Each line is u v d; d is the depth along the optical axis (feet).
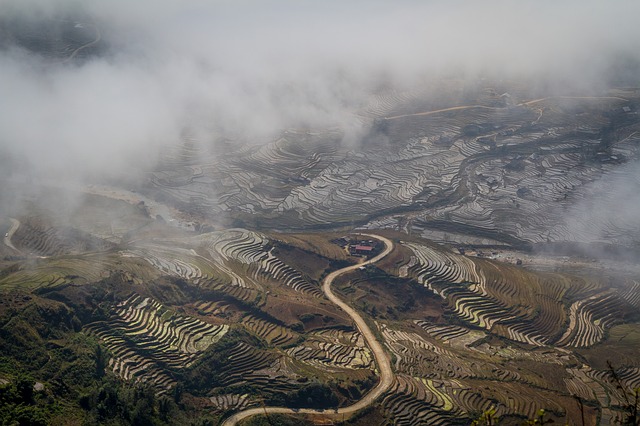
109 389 289.94
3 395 261.44
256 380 325.83
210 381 323.98
